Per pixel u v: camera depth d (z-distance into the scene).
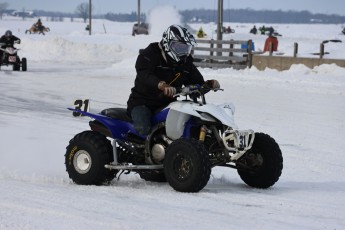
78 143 10.20
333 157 14.34
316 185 10.95
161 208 8.16
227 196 9.25
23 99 23.39
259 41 76.12
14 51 35.84
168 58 9.89
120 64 42.47
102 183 10.20
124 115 10.26
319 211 8.45
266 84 30.22
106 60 53.94
